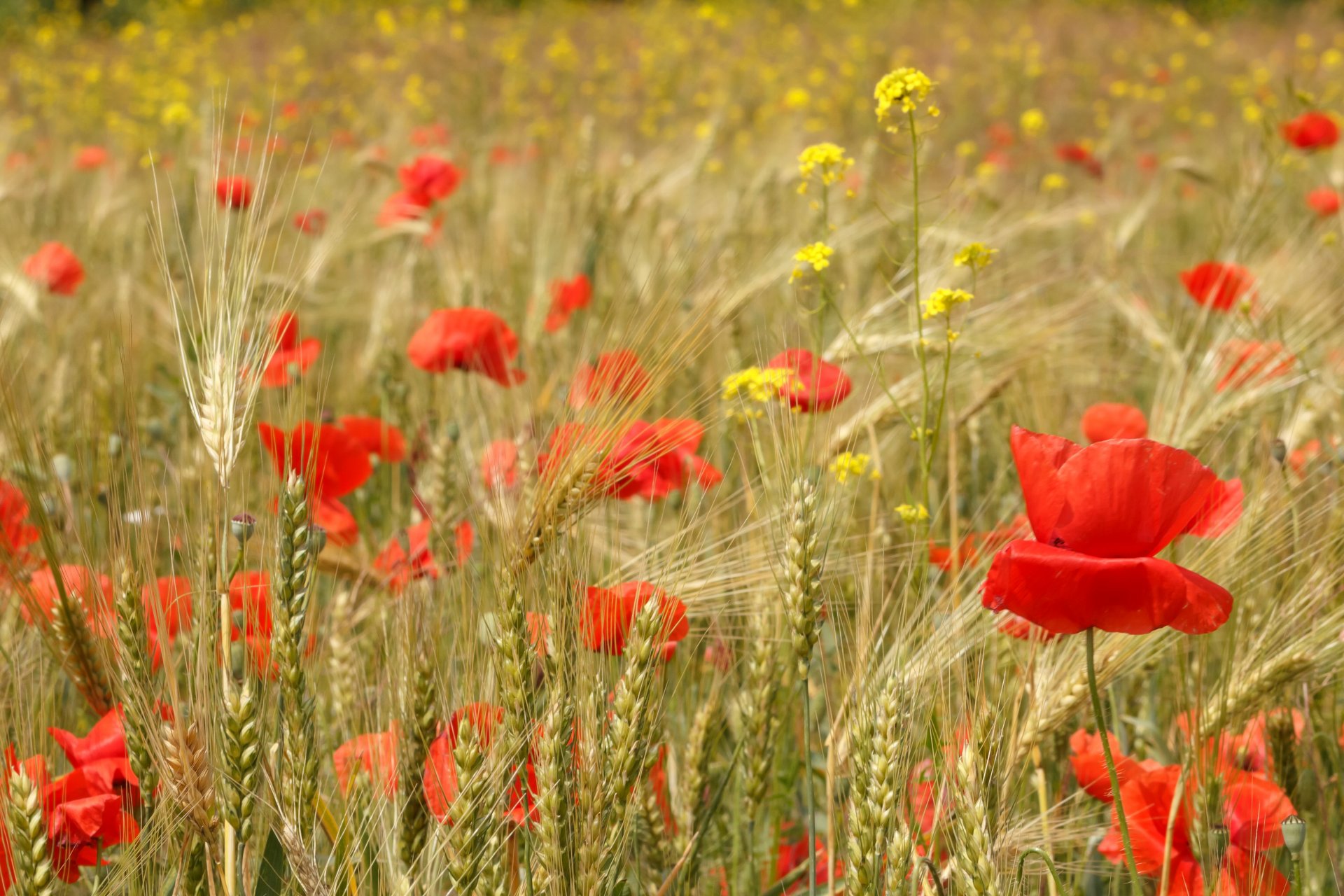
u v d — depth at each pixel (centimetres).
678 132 705
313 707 156
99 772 160
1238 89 914
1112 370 246
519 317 297
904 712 157
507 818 155
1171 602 149
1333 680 171
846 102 778
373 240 332
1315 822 175
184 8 1258
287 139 631
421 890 156
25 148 662
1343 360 207
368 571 180
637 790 155
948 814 157
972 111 826
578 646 155
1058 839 165
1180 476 149
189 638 160
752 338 212
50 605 166
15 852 150
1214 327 235
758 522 168
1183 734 170
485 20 1216
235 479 170
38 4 1326
